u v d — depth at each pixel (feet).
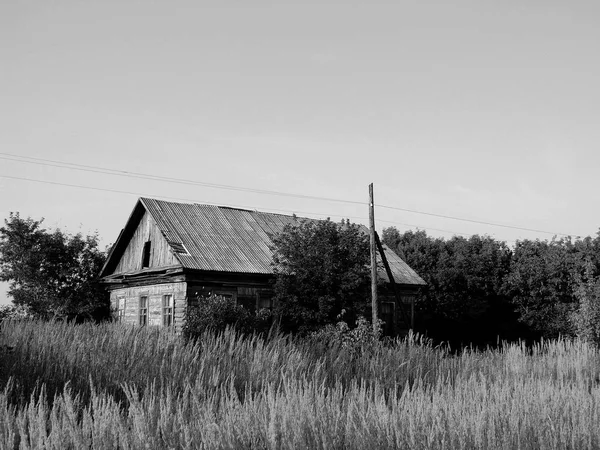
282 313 80.28
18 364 37.91
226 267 84.89
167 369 39.63
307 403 24.82
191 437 21.38
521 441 24.63
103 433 20.97
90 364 40.42
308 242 84.23
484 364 57.00
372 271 83.46
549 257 127.54
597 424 27.63
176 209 96.17
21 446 20.34
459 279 132.16
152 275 90.07
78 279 106.63
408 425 23.80
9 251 102.78
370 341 61.62
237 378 40.50
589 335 77.82
